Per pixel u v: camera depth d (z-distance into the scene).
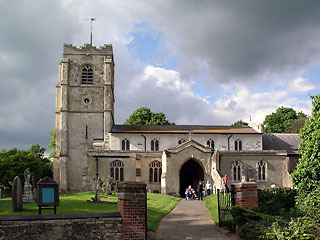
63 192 68.88
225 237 23.25
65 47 75.88
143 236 19.84
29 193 40.84
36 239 18.36
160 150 69.38
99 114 74.50
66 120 73.00
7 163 81.62
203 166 61.34
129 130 71.31
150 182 63.41
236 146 71.44
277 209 30.77
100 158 62.91
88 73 75.88
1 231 17.94
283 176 64.62
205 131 71.56
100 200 41.81
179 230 25.72
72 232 18.95
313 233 20.72
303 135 34.62
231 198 25.84
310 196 30.97
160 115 105.88
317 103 33.66
